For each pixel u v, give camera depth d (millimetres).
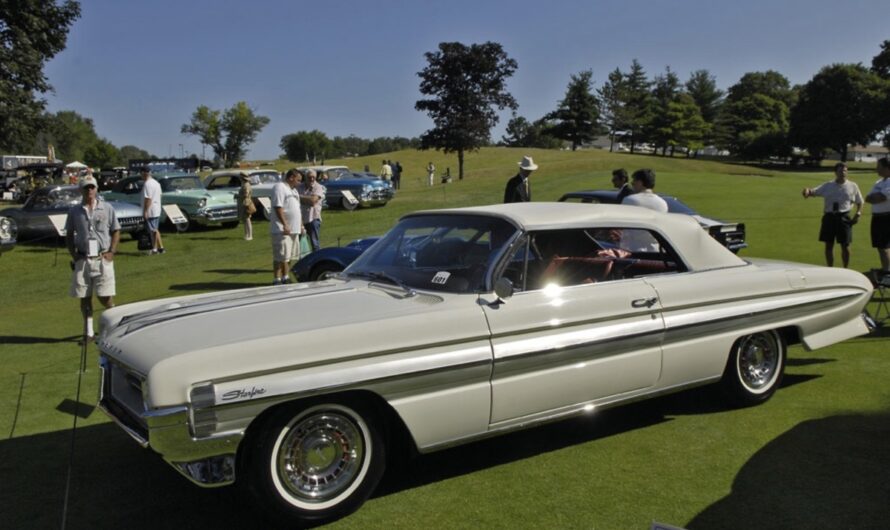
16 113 31141
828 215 9375
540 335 3906
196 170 53312
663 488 3752
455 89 48000
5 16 31719
